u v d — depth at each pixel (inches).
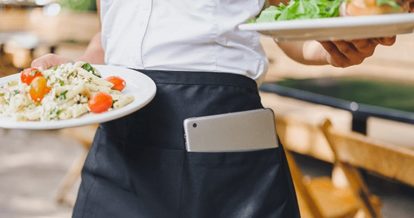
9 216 149.4
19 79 50.9
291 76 135.0
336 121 128.3
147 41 48.9
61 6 280.2
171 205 48.3
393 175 81.7
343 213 95.0
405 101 108.3
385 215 143.4
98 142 52.7
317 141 103.0
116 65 52.2
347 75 130.8
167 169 48.2
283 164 50.4
